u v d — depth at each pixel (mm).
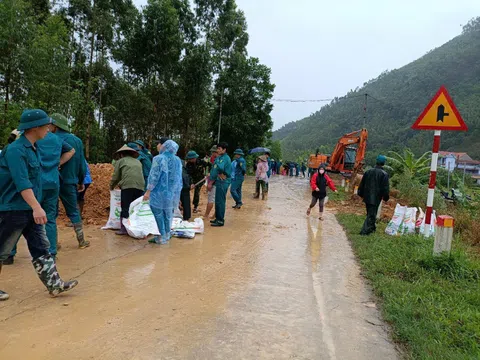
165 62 24500
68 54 18281
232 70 33531
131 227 6648
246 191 17250
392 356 3076
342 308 4035
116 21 22688
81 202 7746
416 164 18547
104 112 24469
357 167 18484
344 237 7930
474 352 3080
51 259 3836
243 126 33188
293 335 3336
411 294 4344
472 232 8531
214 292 4289
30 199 3500
